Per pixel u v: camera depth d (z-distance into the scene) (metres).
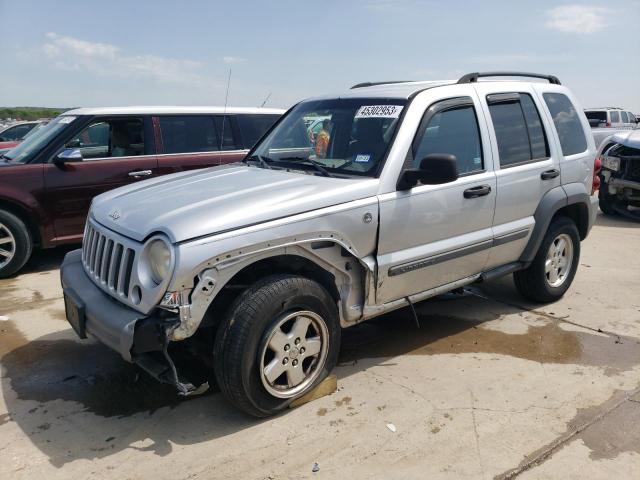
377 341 4.45
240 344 3.04
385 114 3.94
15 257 6.09
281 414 3.38
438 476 2.83
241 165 4.43
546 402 3.52
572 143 5.14
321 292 3.36
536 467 2.90
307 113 4.55
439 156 3.46
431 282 4.08
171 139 7.08
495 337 4.53
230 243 2.97
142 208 3.36
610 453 3.01
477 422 3.30
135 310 3.07
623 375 3.88
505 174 4.38
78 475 2.84
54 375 3.88
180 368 3.20
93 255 3.56
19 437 3.16
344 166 3.83
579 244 5.37
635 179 9.14
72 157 6.17
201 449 3.05
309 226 3.25
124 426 3.28
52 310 5.13
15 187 6.04
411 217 3.74
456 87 4.27
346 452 3.02
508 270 4.68
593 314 5.05
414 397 3.58
